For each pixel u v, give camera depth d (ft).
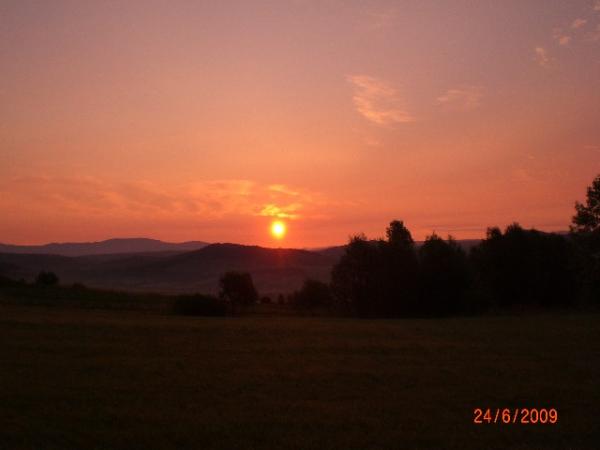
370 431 45.88
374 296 198.70
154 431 44.52
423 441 43.78
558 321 137.49
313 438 43.86
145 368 69.21
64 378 62.13
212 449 41.37
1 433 42.91
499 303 217.77
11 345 85.35
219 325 123.44
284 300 335.67
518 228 217.36
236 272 240.73
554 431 46.24
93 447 41.14
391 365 73.31
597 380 64.44
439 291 196.13
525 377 65.87
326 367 71.72
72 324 119.03
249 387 60.23
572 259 173.17
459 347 89.86
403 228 213.46
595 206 160.25
